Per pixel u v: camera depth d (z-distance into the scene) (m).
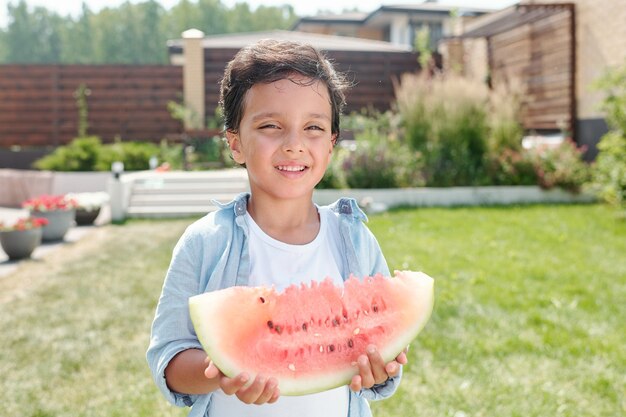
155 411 3.34
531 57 13.55
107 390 3.62
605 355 3.85
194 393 1.51
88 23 75.25
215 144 14.68
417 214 9.16
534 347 3.99
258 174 1.56
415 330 1.56
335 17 28.06
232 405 1.59
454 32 19.19
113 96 16.14
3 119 16.08
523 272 5.77
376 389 1.68
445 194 10.42
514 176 10.78
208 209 10.28
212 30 71.31
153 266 6.57
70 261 6.94
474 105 11.10
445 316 4.60
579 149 11.73
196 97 16.02
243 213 1.67
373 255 1.85
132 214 10.20
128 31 72.62
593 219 8.30
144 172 12.47
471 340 4.12
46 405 3.43
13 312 5.07
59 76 16.03
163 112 16.22
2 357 4.11
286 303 1.46
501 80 14.17
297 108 1.52
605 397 3.36
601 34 11.24
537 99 13.38
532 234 7.45
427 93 11.52
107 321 4.81
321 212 1.78
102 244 7.86
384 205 9.97
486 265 6.02
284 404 1.59
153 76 16.16
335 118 1.67
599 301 4.90
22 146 16.17
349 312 1.52
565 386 3.49
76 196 9.68
